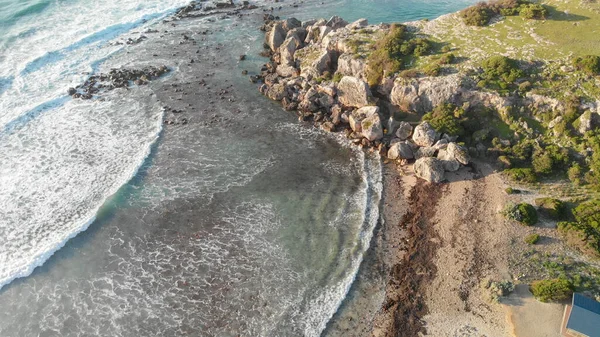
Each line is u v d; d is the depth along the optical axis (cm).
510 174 4531
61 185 4550
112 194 4434
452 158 4666
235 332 3297
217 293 3572
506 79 5125
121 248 3938
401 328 3288
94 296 3538
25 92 5981
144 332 3294
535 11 5991
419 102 5416
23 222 4116
